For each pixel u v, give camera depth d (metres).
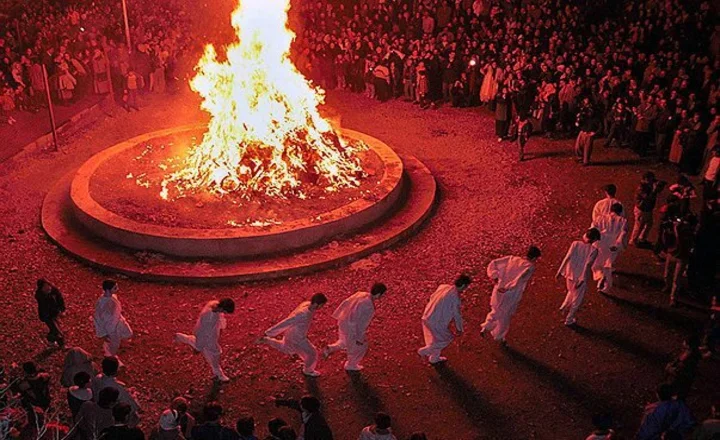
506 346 14.14
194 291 15.83
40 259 17.08
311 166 19.80
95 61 27.92
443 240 17.98
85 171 20.52
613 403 12.65
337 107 28.44
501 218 19.09
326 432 10.09
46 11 33.03
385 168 20.69
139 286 16.00
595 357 13.80
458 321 13.06
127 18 31.27
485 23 30.62
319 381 13.23
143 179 20.28
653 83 23.83
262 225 17.45
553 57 26.41
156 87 29.39
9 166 22.39
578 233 18.28
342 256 16.77
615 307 15.30
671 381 12.17
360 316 12.73
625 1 30.53
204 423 9.95
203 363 13.69
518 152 23.56
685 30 27.41
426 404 12.66
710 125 20.61
